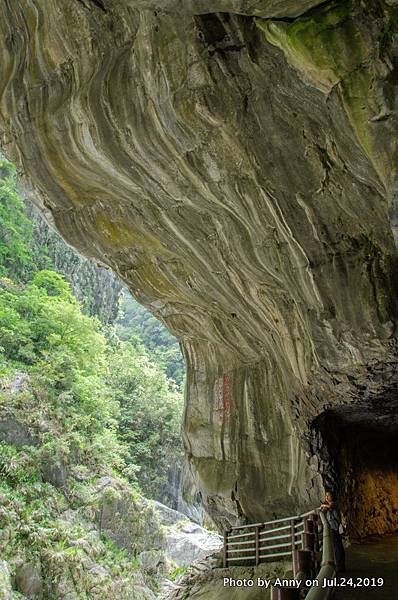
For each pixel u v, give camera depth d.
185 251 8.58
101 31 6.30
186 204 7.50
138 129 6.55
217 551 11.19
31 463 17.16
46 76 7.10
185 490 15.09
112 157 7.17
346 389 7.64
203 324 10.84
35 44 6.93
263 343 9.94
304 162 5.86
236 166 6.36
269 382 10.38
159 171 7.06
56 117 7.21
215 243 7.93
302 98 5.24
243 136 5.95
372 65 4.29
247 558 9.57
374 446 11.30
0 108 7.68
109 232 9.15
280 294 7.85
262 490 9.98
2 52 7.24
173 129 6.24
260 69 5.33
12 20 6.94
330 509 7.16
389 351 6.43
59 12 6.46
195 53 5.52
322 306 6.70
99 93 6.62
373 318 6.20
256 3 4.52
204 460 11.27
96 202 8.64
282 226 6.58
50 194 8.66
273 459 10.00
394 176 4.37
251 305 8.73
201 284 9.30
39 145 7.75
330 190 5.92
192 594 9.88
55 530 15.92
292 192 6.20
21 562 14.10
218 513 10.92
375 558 8.08
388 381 7.16
